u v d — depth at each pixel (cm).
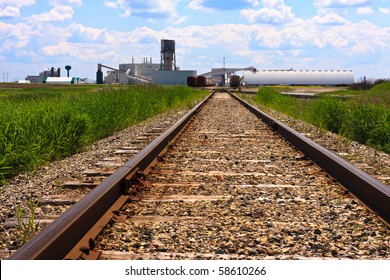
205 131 1256
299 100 2781
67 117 993
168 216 473
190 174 676
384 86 4050
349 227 441
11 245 399
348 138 1102
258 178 657
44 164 779
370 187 509
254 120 1608
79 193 579
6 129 791
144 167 679
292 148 937
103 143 1045
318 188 596
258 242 400
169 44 16675
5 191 594
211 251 380
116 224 442
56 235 332
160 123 1484
